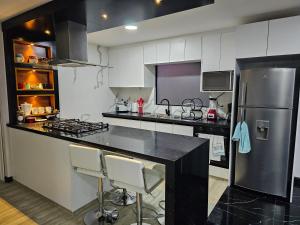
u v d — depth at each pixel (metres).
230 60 3.23
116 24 2.56
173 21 2.97
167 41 3.87
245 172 2.87
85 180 2.44
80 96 4.23
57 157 2.37
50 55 3.43
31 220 2.23
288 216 2.35
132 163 1.59
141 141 2.05
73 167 2.26
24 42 3.14
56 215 2.31
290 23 2.48
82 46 2.57
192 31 3.45
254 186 2.82
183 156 1.63
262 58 2.87
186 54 3.66
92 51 4.42
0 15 2.61
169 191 1.56
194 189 1.86
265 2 2.34
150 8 2.06
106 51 4.75
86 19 2.38
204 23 3.05
